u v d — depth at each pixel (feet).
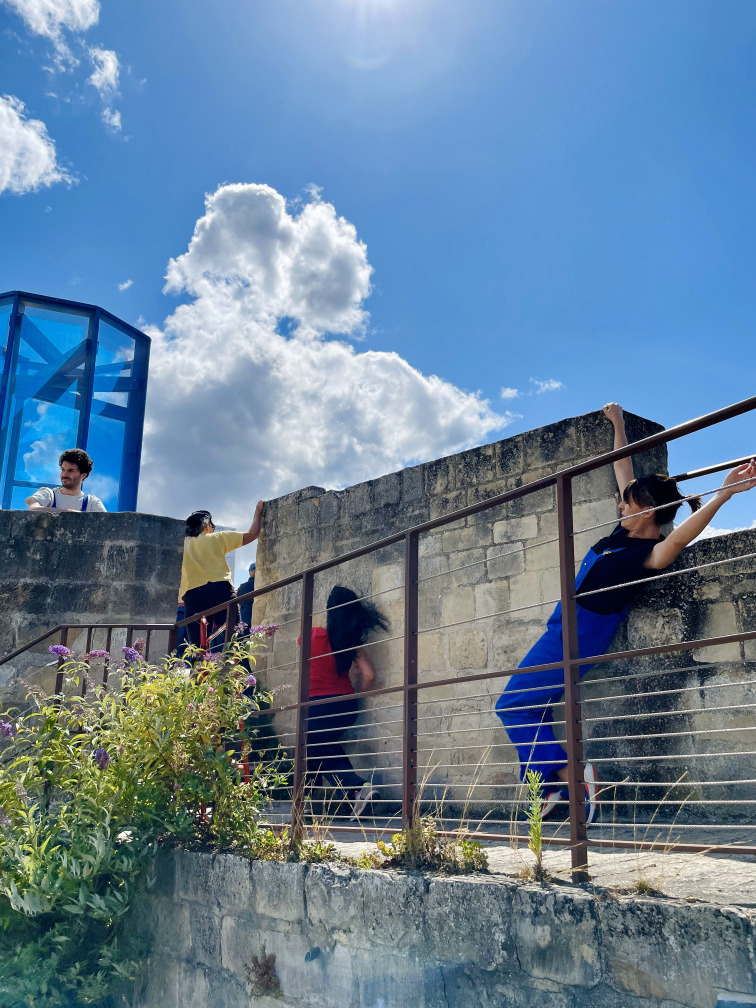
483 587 17.70
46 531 22.40
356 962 9.63
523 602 16.89
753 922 6.33
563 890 7.84
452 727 17.42
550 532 16.72
